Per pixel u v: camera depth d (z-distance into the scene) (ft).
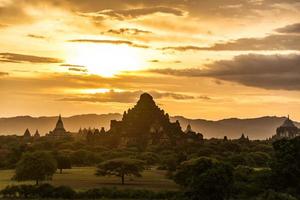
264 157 574.56
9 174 491.31
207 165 293.02
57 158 526.98
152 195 309.63
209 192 258.37
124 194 312.09
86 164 637.71
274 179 339.16
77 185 381.81
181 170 327.26
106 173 428.56
